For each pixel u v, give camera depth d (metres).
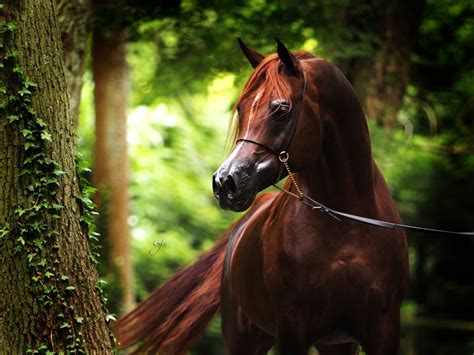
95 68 20.41
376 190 9.49
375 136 19.39
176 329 11.34
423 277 28.91
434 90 25.08
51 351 9.00
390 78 20.12
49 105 9.22
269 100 8.61
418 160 27.27
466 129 25.97
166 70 21.53
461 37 24.19
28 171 9.08
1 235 9.05
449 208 27.83
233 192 8.38
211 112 37.16
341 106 8.97
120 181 20.59
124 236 20.41
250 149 8.52
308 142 8.74
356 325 9.13
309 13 19.77
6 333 9.02
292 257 9.02
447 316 28.66
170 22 18.95
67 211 9.23
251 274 9.83
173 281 11.48
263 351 10.89
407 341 26.66
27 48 9.19
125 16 16.77
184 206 32.72
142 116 34.97
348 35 19.77
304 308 9.07
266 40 19.86
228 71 20.77
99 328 9.34
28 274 9.03
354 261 8.98
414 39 20.41
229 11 19.48
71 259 9.20
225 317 10.95
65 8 13.41
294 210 9.19
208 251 11.54
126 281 20.11
